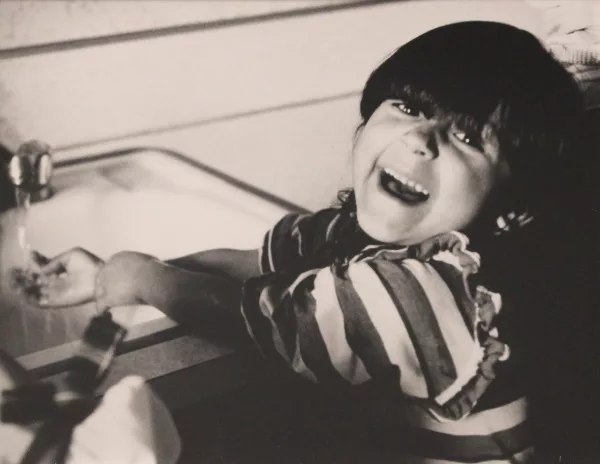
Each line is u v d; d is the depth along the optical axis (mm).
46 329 1013
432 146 1112
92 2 1001
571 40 1182
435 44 1132
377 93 1119
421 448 1116
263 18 1068
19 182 999
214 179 1072
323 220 1109
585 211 1192
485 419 1136
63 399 1011
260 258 1087
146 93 1036
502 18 1156
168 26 1034
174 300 1055
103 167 1030
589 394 1195
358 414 1103
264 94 1082
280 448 1087
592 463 1196
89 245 1029
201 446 1059
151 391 1040
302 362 1090
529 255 1163
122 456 1017
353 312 1099
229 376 1072
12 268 1001
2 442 992
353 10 1100
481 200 1132
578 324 1191
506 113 1138
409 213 1114
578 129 1185
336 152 1112
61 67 1000
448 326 1119
